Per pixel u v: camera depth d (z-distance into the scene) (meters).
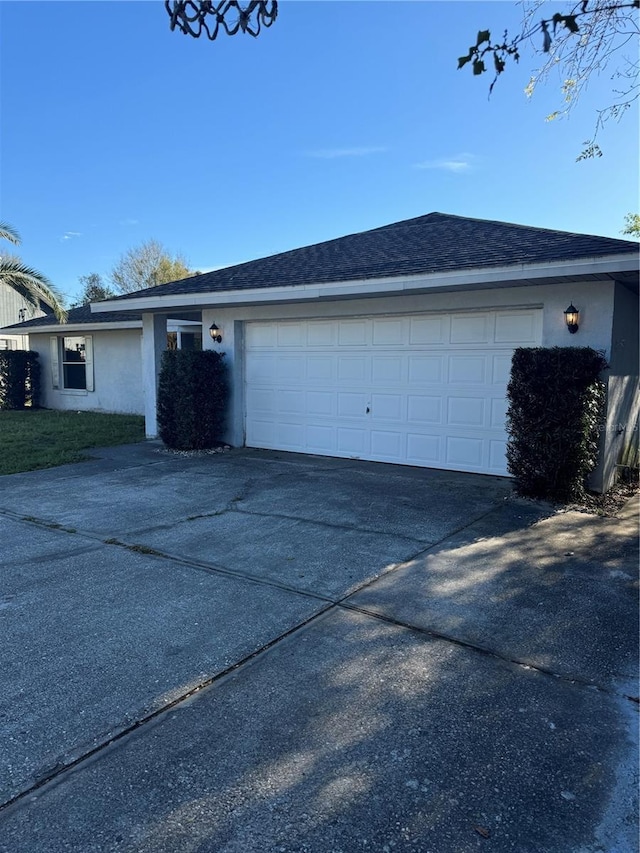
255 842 1.95
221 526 5.66
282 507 6.36
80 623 3.60
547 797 2.16
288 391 9.98
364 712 2.68
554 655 3.21
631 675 3.01
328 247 10.81
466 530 5.49
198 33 3.01
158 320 11.68
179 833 1.98
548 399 6.33
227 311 10.37
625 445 7.76
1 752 2.40
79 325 16.66
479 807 2.11
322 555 4.82
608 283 6.72
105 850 1.91
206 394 10.17
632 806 2.12
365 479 7.78
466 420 8.15
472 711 2.69
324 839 1.96
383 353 8.84
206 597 3.98
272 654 3.21
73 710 2.69
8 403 18.02
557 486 6.42
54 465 8.96
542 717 2.65
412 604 3.86
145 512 6.21
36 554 4.89
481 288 7.44
